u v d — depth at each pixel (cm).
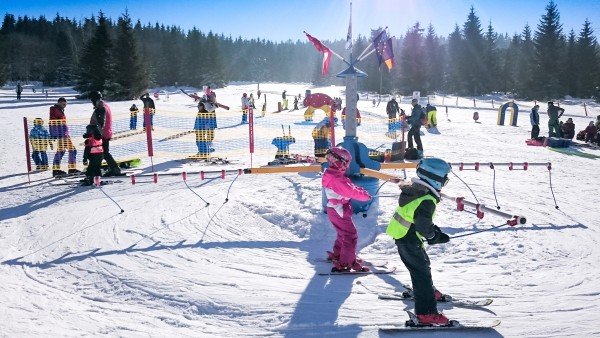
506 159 1445
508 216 470
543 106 4766
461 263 600
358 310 471
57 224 754
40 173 1198
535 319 448
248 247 661
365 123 2425
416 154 1366
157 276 561
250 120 1164
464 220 761
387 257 627
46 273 579
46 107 3634
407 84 6912
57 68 9744
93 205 859
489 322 440
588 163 1418
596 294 501
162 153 1522
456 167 1262
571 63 6519
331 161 562
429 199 410
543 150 1689
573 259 604
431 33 7594
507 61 7700
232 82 15150
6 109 3388
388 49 868
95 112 1031
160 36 13825
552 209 844
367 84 7762
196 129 1376
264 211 804
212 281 547
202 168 1232
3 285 541
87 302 505
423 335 419
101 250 645
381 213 788
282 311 471
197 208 830
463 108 4422
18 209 848
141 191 960
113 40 5431
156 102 4809
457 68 7038
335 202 564
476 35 6919
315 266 596
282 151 1304
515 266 584
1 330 436
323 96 2128
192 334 432
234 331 437
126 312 479
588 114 3903
